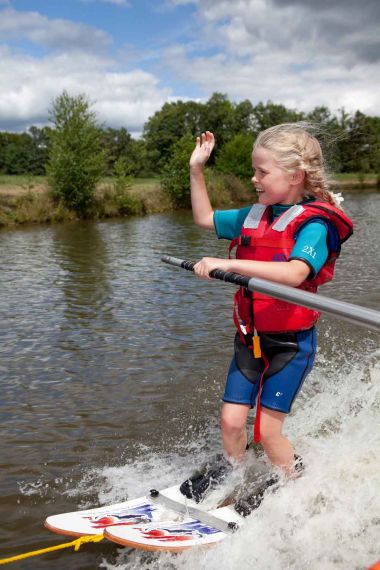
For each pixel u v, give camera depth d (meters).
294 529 2.70
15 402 4.47
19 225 19.70
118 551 2.76
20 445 3.79
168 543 2.50
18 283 9.11
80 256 12.12
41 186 23.19
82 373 5.04
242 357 2.83
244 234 2.77
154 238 15.38
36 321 6.78
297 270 2.43
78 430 3.99
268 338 2.74
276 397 2.73
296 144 2.68
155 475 3.43
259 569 2.51
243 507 2.79
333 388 4.50
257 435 2.79
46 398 4.53
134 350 5.61
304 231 2.56
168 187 26.38
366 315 1.92
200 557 2.57
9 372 5.11
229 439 2.83
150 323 6.57
